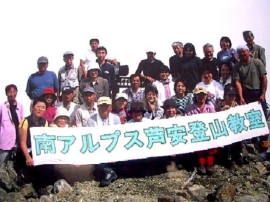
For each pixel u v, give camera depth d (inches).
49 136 187.6
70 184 192.5
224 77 236.5
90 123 197.8
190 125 201.0
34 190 186.4
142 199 178.2
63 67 244.7
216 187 187.5
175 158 205.0
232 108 208.8
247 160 209.9
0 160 203.9
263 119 211.5
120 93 217.3
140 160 202.1
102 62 246.2
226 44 245.6
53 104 211.3
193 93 216.4
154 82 242.5
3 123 206.5
